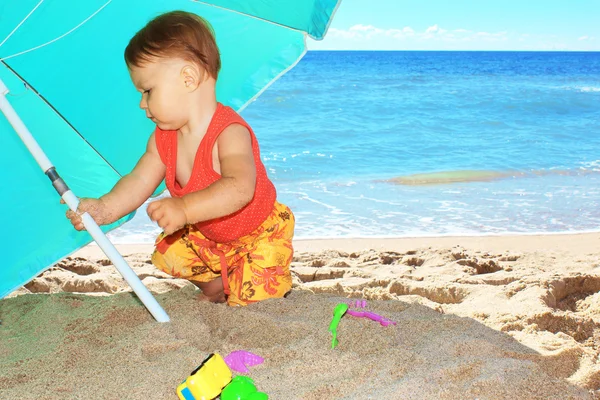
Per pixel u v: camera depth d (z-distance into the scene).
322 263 3.94
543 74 39.41
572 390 1.71
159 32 2.13
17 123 2.17
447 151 10.16
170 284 3.22
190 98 2.19
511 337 2.18
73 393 1.75
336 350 1.99
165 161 2.38
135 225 5.50
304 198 6.68
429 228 5.48
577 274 3.29
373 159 9.34
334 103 17.78
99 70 2.68
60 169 2.81
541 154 9.79
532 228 5.47
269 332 2.15
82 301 2.70
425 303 2.74
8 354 2.12
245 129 2.25
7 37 2.38
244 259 2.51
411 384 1.70
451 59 69.81
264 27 2.81
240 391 1.65
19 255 2.79
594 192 6.96
